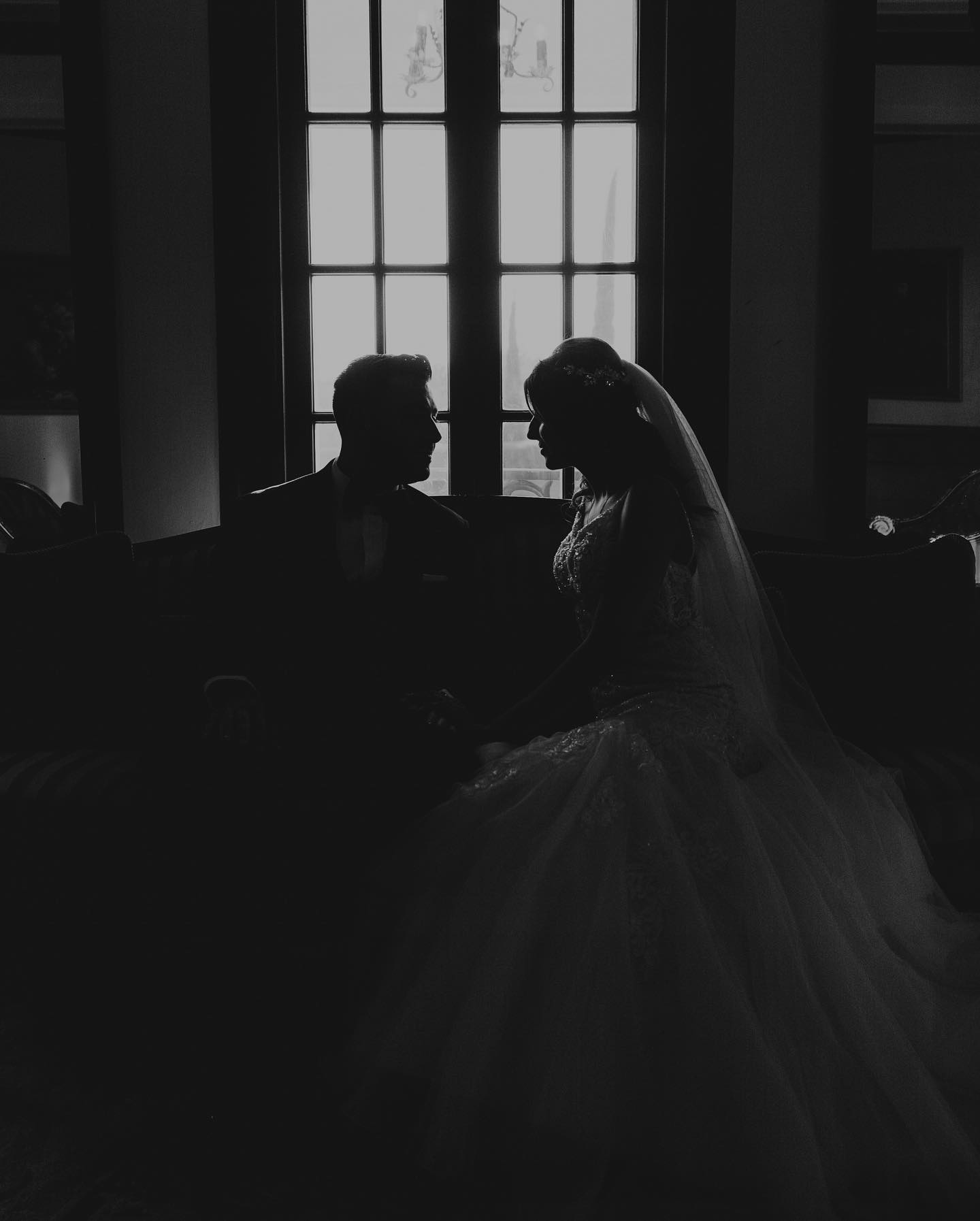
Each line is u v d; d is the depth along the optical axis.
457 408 4.02
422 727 2.56
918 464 11.23
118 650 3.16
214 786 2.43
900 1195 1.91
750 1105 1.81
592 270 3.95
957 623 3.20
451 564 2.80
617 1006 1.90
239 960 2.45
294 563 2.67
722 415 3.86
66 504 3.89
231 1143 2.12
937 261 11.04
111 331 3.90
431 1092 1.97
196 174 3.87
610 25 3.87
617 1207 1.88
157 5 3.81
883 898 2.30
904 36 8.12
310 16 3.88
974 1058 2.12
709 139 3.79
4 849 2.75
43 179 10.73
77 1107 2.25
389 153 3.94
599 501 2.36
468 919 2.04
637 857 2.00
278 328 3.89
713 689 2.29
